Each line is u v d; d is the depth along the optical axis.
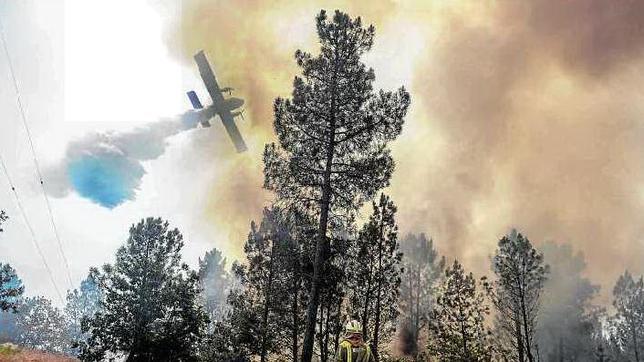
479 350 27.70
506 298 28.86
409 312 41.56
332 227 18.33
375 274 26.22
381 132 17.19
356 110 17.05
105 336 23.94
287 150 17.52
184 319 25.03
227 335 26.39
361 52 17.89
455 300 28.70
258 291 26.77
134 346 23.88
